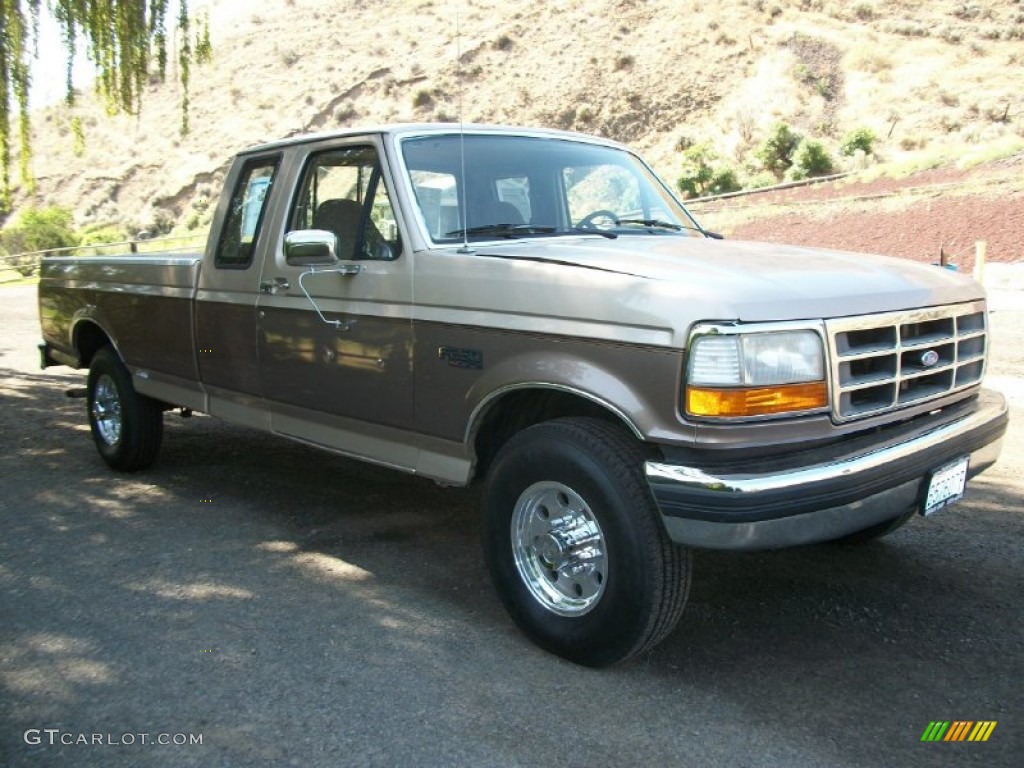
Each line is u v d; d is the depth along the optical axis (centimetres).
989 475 567
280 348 462
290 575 436
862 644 361
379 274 404
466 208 418
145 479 602
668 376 304
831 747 291
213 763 287
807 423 311
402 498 556
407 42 7494
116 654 358
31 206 5084
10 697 327
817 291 321
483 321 359
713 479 295
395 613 394
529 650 359
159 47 1013
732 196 3653
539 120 6362
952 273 396
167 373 554
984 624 375
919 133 4834
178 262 533
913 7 6644
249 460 647
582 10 7238
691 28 6775
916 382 354
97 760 289
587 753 289
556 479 335
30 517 525
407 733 301
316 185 456
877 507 322
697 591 412
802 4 6850
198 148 6750
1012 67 5491
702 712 313
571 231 432
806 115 5512
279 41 7981
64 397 909
